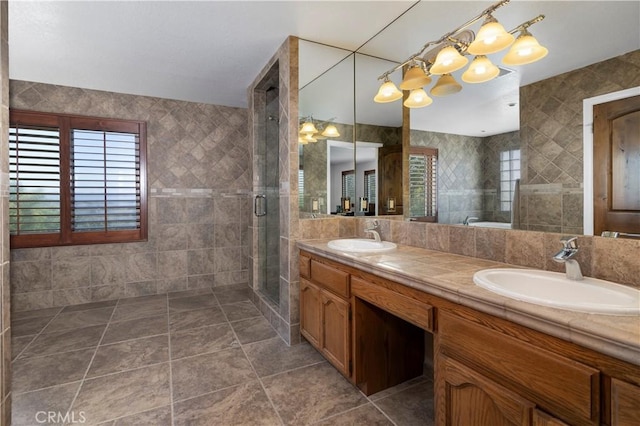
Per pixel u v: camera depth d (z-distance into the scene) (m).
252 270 3.70
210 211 4.19
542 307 0.99
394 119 2.40
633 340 0.76
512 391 1.05
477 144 1.79
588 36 1.33
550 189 1.46
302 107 2.61
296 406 1.82
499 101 1.67
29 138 3.32
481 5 1.75
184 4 2.05
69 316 3.21
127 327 2.95
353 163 2.71
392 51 2.39
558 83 1.43
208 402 1.86
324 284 2.20
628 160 1.21
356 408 1.81
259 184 3.59
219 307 3.51
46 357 2.39
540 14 1.49
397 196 2.38
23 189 3.31
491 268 1.52
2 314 1.52
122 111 3.73
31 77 3.22
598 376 0.84
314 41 2.55
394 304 1.57
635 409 0.77
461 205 1.89
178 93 3.76
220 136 4.23
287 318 2.63
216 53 2.75
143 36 2.45
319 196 2.76
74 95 3.51
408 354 2.08
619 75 1.24
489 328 1.12
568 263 1.27
